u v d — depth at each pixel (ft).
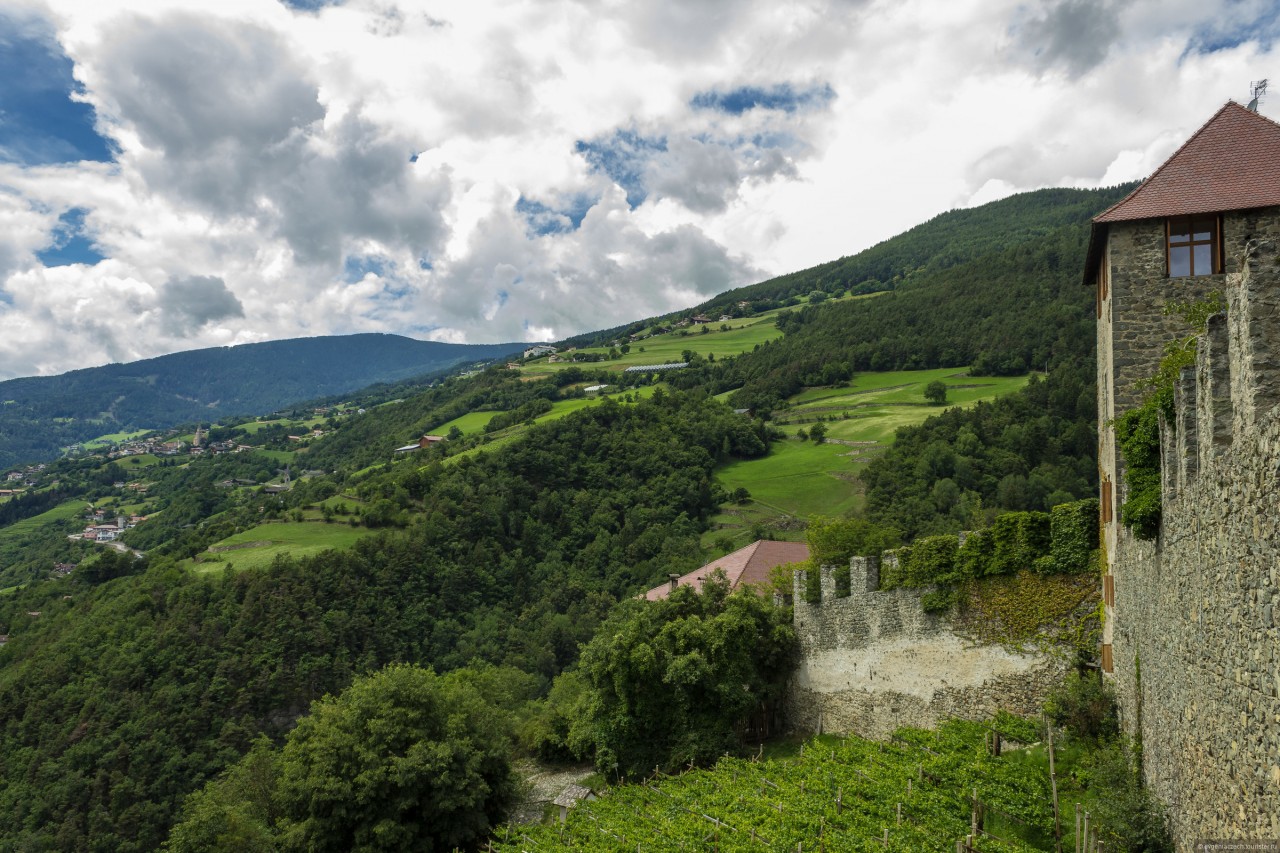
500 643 268.41
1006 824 68.69
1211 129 71.56
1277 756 27.14
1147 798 50.06
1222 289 67.26
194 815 110.93
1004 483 237.45
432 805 105.19
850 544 131.64
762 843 74.69
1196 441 39.60
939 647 93.86
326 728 109.19
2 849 186.50
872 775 82.02
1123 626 65.46
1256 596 28.86
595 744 120.78
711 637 115.03
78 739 213.87
